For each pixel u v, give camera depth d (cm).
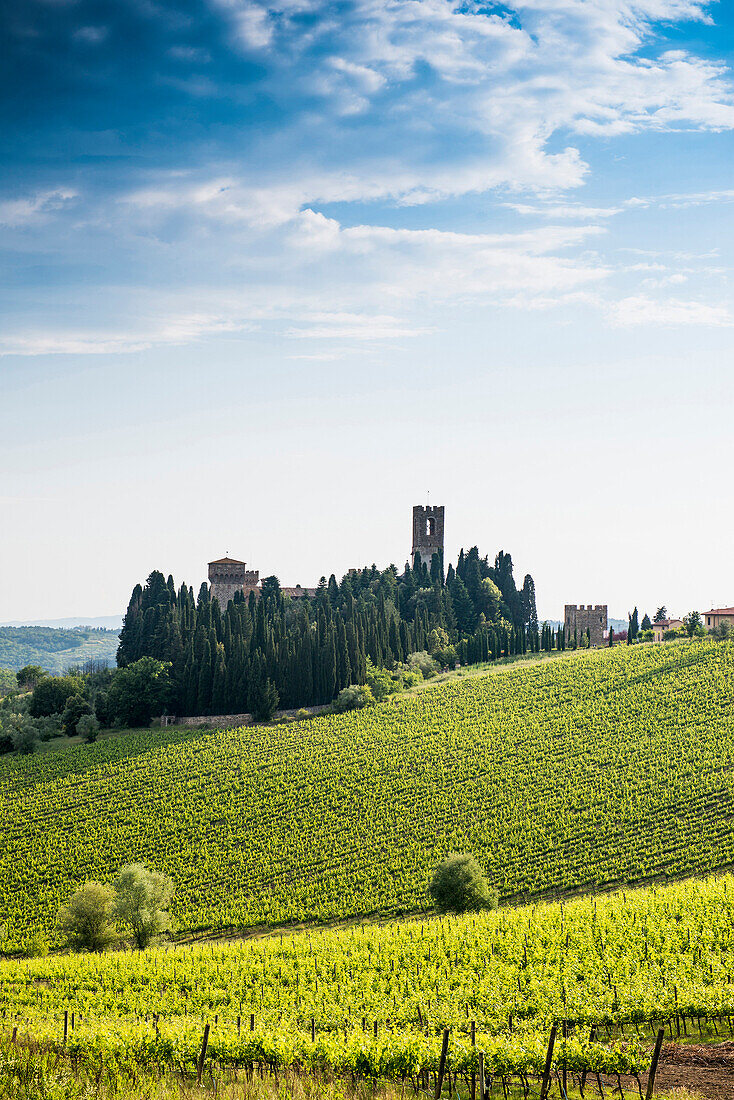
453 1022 3150
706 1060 2620
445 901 6525
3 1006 4447
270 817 9431
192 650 13375
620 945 4212
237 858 8612
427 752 10831
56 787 10575
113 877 8456
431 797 9575
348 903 7406
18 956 7069
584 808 8925
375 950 4869
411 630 16788
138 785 10450
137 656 15888
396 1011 3541
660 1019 3017
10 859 8894
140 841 9100
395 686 13662
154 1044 3084
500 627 18350
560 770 9912
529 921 4925
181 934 7281
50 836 9331
